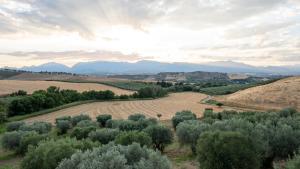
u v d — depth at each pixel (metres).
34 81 143.50
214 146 18.08
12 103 74.12
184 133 28.95
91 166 12.59
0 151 35.84
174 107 91.56
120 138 24.16
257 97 96.31
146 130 30.75
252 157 17.77
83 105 96.38
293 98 86.94
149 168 12.97
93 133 29.16
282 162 21.30
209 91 148.88
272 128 23.56
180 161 25.62
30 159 19.33
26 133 34.34
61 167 13.91
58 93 98.69
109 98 112.44
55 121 63.62
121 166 12.74
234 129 23.95
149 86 128.38
